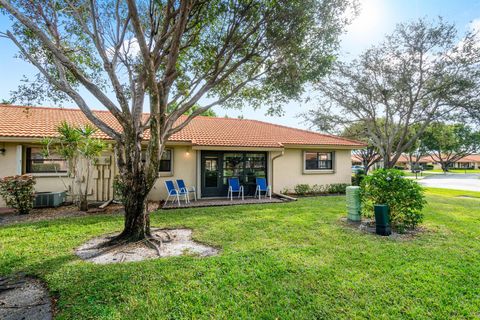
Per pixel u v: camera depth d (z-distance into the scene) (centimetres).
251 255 435
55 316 278
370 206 653
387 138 1855
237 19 622
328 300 304
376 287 331
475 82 1446
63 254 450
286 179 1321
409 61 1574
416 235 562
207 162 1177
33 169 944
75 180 986
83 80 479
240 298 306
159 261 411
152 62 471
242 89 792
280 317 274
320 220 700
